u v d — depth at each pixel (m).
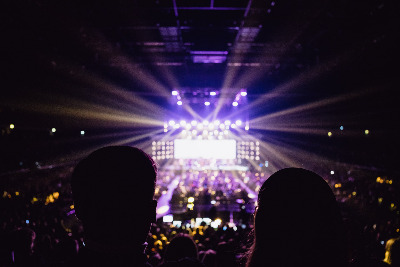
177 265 1.27
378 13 9.91
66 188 18.03
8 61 11.52
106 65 15.05
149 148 27.86
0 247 3.70
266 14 10.34
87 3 9.59
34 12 9.91
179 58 15.07
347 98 17.14
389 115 19.92
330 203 1.03
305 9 9.89
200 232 9.60
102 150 1.12
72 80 15.17
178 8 9.59
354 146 25.56
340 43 12.52
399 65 12.40
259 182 23.48
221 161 28.78
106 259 1.05
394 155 21.88
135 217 1.07
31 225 9.63
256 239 1.07
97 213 1.05
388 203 13.18
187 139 28.89
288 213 1.00
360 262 2.30
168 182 24.80
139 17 10.52
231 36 12.49
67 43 12.81
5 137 20.28
